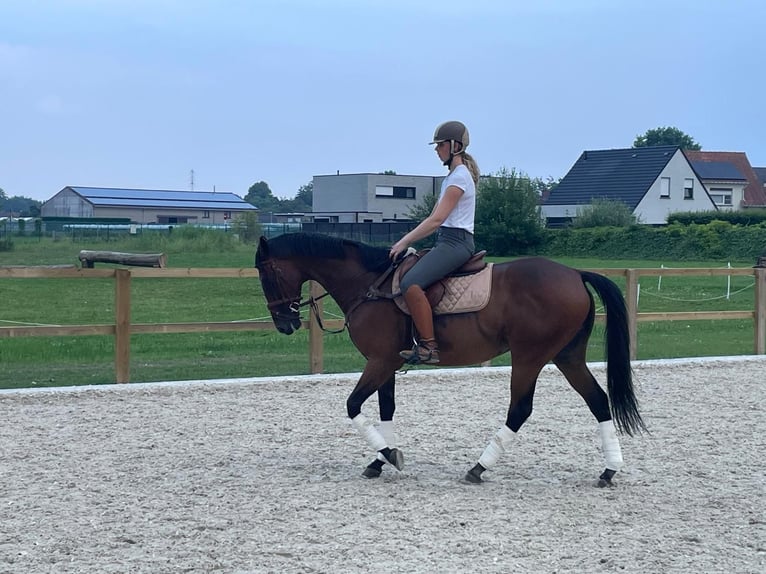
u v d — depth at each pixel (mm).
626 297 13242
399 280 6617
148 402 9859
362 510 5949
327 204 69000
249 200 149125
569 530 5559
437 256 6500
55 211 88938
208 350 14312
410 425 8797
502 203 48406
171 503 6105
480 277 6566
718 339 16516
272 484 6613
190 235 45312
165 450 7699
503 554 5098
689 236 43500
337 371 12352
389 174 67625
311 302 7152
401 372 11836
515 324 6449
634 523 5715
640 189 57688
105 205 85312
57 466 7125
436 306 6535
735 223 49781
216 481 6684
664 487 6590
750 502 6191
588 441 8133
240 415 9219
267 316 18359
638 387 11047
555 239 47938
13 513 5855
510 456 7566
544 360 6504
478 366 12664
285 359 13367
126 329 10703
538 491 6477
